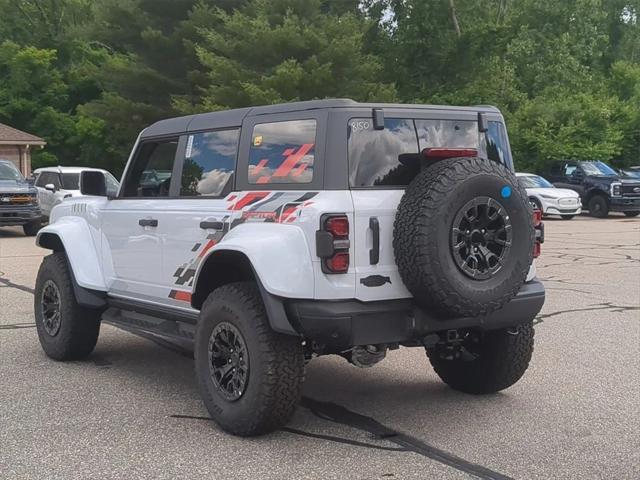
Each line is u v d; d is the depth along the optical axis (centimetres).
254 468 439
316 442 485
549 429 512
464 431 508
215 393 502
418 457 459
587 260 1486
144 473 430
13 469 435
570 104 3638
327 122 472
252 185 512
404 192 474
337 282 454
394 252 464
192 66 3247
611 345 759
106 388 606
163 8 3328
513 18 3806
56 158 4094
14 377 638
